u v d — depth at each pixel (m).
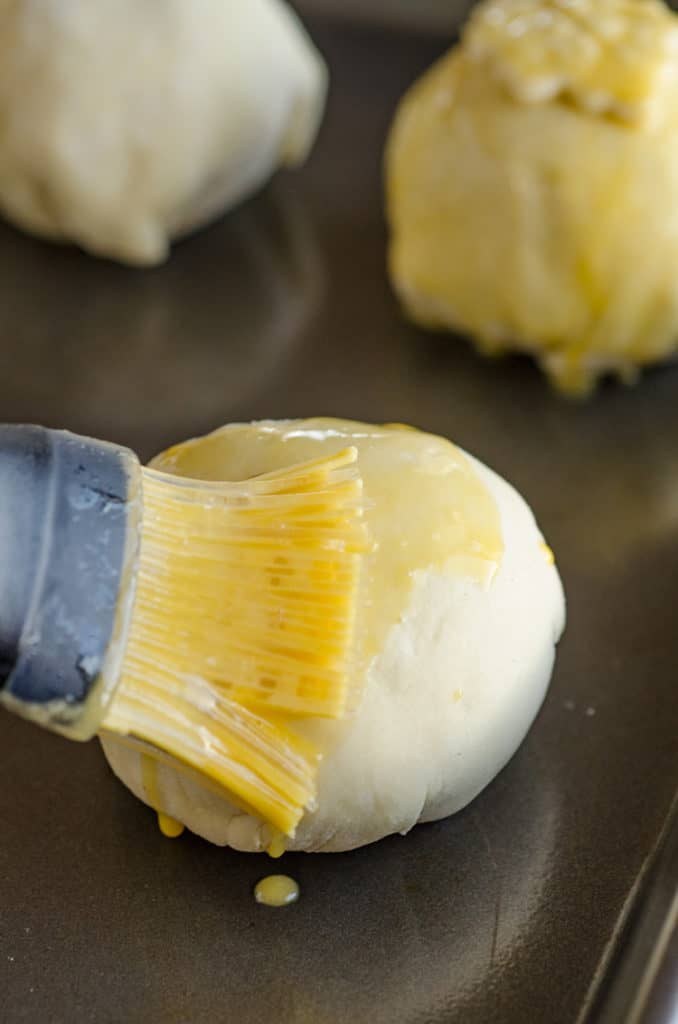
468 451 0.55
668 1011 0.41
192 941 0.43
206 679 0.41
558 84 0.54
